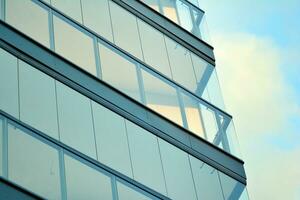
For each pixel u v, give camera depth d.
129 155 21.52
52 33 22.33
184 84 25.80
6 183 17.67
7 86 19.75
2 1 21.56
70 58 22.38
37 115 19.86
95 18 24.39
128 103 22.97
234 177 24.47
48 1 23.05
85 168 19.88
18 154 18.61
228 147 25.20
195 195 22.70
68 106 20.92
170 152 23.00
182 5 28.84
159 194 21.56
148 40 25.89
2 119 18.89
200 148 24.16
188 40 27.64
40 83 20.64
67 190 19.06
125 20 25.59
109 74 23.28
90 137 20.78
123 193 20.45
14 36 21.02
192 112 25.05
